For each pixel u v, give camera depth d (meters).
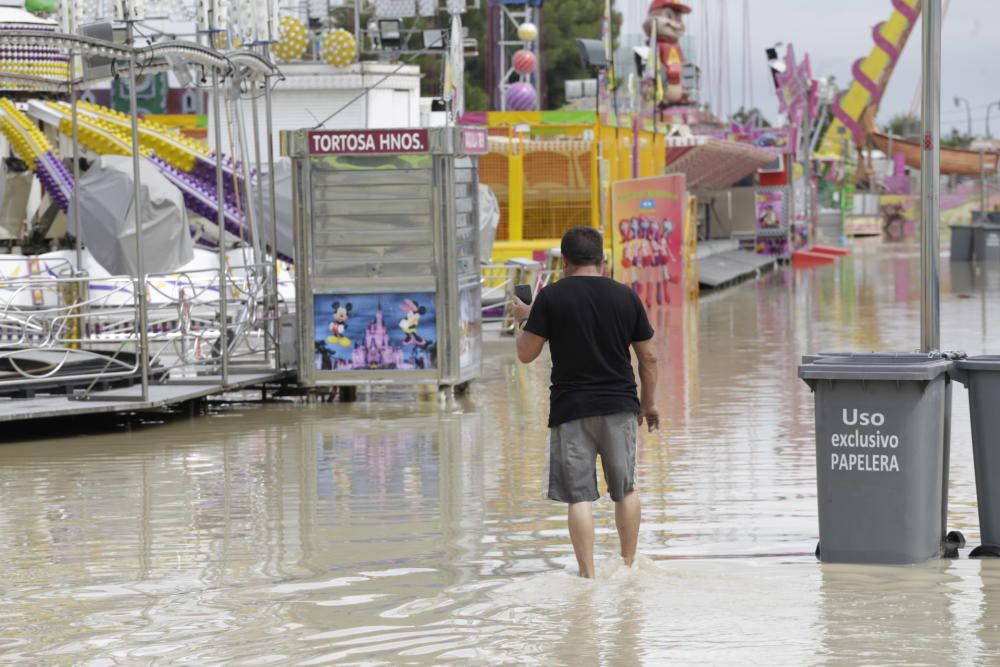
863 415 17.50
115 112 50.03
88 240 42.22
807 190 140.62
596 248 17.61
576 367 17.19
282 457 27.84
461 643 14.79
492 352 51.38
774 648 14.29
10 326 34.00
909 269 110.44
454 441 29.86
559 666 13.89
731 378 41.22
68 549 19.77
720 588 16.75
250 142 66.56
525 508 22.34
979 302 72.50
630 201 71.69
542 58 121.00
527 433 30.95
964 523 20.67
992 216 133.00
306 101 66.75
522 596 16.62
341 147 35.78
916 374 17.08
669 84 118.06
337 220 36.12
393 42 66.44
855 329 57.81
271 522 21.45
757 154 109.69
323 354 36.47
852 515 17.70
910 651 14.09
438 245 35.94
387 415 34.34
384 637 15.09
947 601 15.91
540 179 72.50
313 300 36.34
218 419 33.81
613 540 19.75
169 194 42.47
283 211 48.56
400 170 35.81
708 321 63.84
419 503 22.88
